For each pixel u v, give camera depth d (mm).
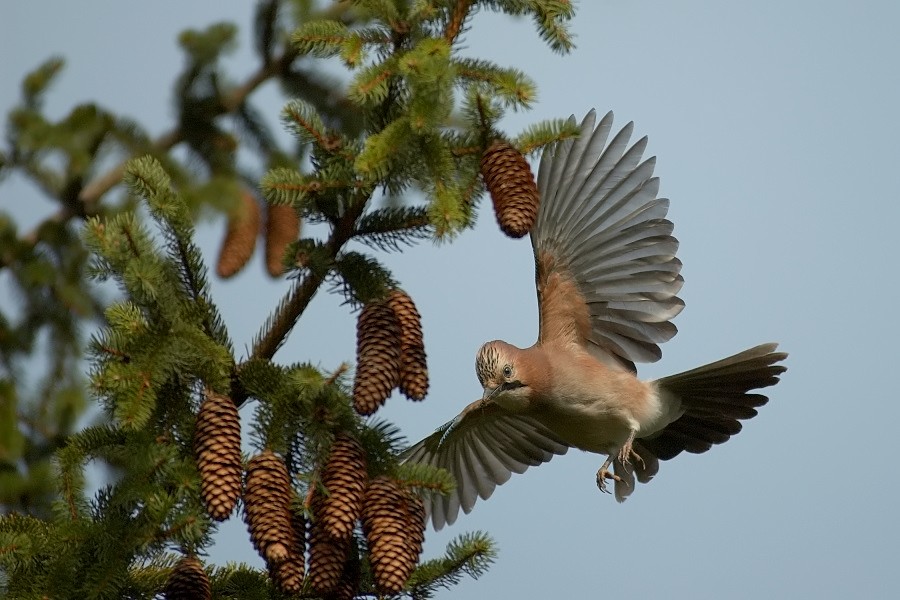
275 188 10359
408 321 10406
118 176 13727
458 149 10609
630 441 12555
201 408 9578
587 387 12555
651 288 12633
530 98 10383
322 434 9703
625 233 12562
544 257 12773
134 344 9805
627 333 12812
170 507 9180
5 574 9539
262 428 9789
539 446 13773
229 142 14055
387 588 9422
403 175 10609
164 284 9969
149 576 10133
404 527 9641
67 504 9711
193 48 13891
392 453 9938
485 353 12602
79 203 13609
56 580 9375
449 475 9906
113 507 9484
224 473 9312
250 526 9258
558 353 12711
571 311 12836
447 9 10898
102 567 9328
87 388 9766
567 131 10617
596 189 12547
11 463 12516
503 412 13391
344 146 10516
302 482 9586
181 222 10133
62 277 13602
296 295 10586
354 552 9898
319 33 10578
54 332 13586
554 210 12609
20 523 10008
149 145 13875
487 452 13797
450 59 10281
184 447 9766
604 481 12883
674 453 13414
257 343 10617
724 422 13117
